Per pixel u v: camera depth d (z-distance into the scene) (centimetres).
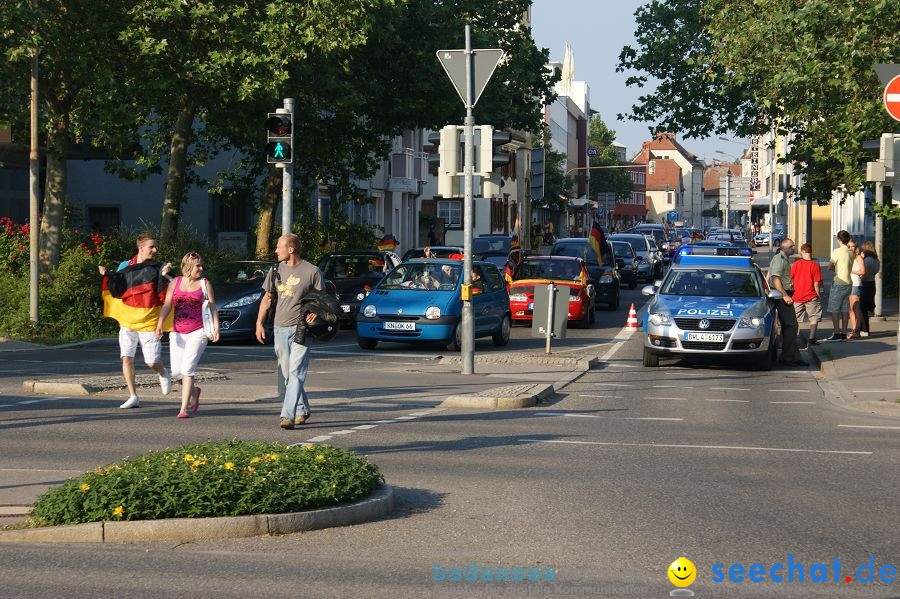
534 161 3136
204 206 5419
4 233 3238
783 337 2669
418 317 2806
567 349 3005
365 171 4569
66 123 3262
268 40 3281
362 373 2330
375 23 3666
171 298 1672
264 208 4228
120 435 1473
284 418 1546
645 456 1366
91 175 5450
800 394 2108
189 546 904
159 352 1777
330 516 976
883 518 1027
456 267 2970
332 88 3647
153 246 1786
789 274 2919
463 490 1141
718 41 3588
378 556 878
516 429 1582
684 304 2542
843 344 3006
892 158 1947
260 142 3966
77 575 814
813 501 1102
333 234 4697
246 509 955
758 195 13625
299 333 1538
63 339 2920
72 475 1171
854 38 2848
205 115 3781
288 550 895
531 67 4400
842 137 3102
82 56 3114
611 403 1923
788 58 3006
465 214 2273
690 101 4547
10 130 3778
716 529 978
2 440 1422
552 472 1248
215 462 996
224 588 782
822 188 3950
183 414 1652
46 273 3172
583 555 885
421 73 4088
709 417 1756
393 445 1425
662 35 4569
